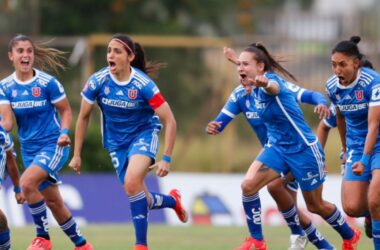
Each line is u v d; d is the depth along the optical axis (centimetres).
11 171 2947
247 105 3072
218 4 9606
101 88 2886
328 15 7038
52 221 5181
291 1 11725
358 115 2838
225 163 7112
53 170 2981
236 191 5469
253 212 2933
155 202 3047
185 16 9538
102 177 5431
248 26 8619
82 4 8762
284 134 2900
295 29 7019
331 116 3075
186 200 5428
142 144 2886
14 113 3022
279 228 4756
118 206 5388
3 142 2791
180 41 6856
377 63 6556
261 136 3105
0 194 5112
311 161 2900
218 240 3953
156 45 6869
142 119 2925
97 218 5306
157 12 9312
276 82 2839
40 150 3011
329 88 2884
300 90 2922
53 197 3025
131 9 9006
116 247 3566
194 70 7156
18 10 6456
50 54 3133
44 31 8619
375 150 2798
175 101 7206
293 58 6238
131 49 2867
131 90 2864
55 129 3036
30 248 2989
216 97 7119
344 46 2772
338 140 7488
